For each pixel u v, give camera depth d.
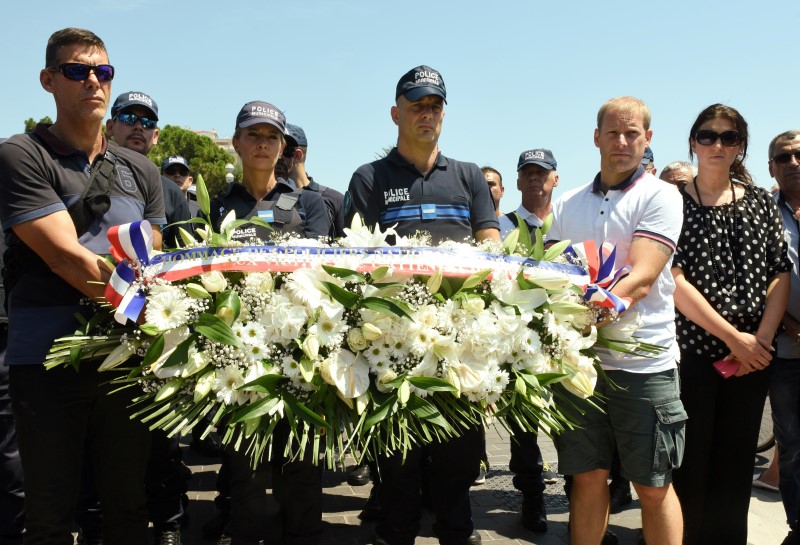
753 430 3.71
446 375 2.61
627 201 3.40
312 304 2.46
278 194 3.97
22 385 2.77
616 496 4.83
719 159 3.75
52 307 2.81
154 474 3.75
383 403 2.52
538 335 2.82
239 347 2.40
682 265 3.76
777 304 3.80
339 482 5.30
